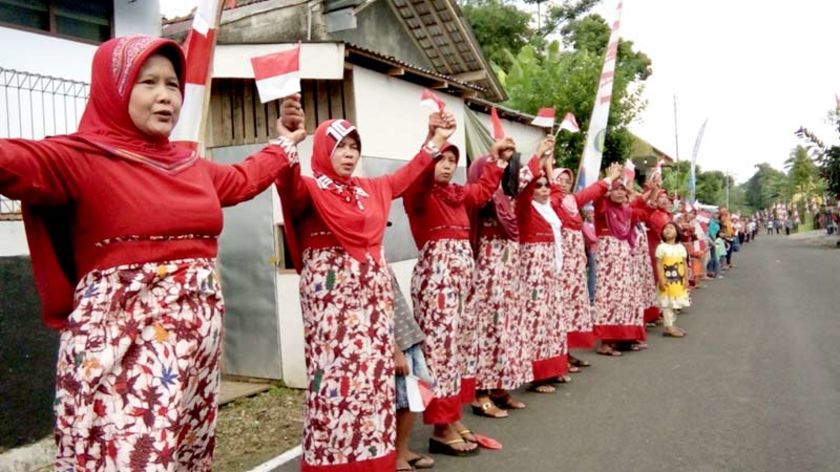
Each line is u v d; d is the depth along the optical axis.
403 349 4.21
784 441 4.91
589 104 15.39
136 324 2.42
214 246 2.71
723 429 5.21
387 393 3.83
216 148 7.23
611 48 9.16
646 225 9.73
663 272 9.19
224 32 9.17
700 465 4.50
